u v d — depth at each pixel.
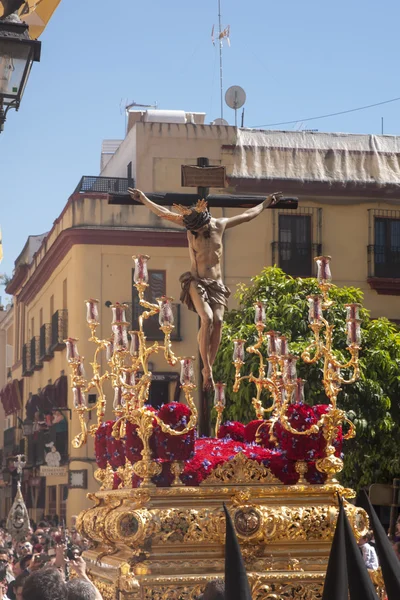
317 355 6.98
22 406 41.12
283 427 6.65
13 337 48.56
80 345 29.08
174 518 6.16
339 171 30.41
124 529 6.16
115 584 6.36
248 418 19.11
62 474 30.06
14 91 7.13
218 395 8.12
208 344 7.39
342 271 30.45
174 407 6.44
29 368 37.53
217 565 6.20
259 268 29.78
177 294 29.52
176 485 6.39
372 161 30.81
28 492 37.62
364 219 30.67
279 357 7.46
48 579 4.42
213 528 6.20
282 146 30.42
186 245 29.66
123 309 7.05
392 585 3.99
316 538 6.40
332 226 30.42
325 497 6.55
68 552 9.95
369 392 20.53
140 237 29.45
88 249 29.34
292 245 30.12
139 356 6.89
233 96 32.00
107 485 7.82
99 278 29.38
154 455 6.42
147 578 6.05
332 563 4.05
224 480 6.46
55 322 31.06
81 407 7.86
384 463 21.44
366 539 9.54
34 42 7.06
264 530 6.28
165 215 7.45
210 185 7.72
